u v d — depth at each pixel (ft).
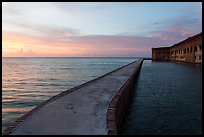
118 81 53.16
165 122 33.14
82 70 229.66
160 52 353.10
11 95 78.48
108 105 27.63
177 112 38.83
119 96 32.09
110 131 18.56
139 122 33.45
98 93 36.19
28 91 89.15
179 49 261.44
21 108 56.44
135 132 29.14
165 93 59.88
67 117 22.56
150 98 53.11
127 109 41.83
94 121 21.33
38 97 74.43
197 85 74.54
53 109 25.76
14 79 140.67
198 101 48.08
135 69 98.78
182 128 30.37
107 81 53.06
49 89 95.55
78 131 18.70
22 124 20.36
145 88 70.49
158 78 100.89
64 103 28.89
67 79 139.85
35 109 25.62
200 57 169.07
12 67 301.84
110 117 22.24
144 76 111.96
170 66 189.57
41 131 18.65
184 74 115.96
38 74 180.86
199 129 29.81
